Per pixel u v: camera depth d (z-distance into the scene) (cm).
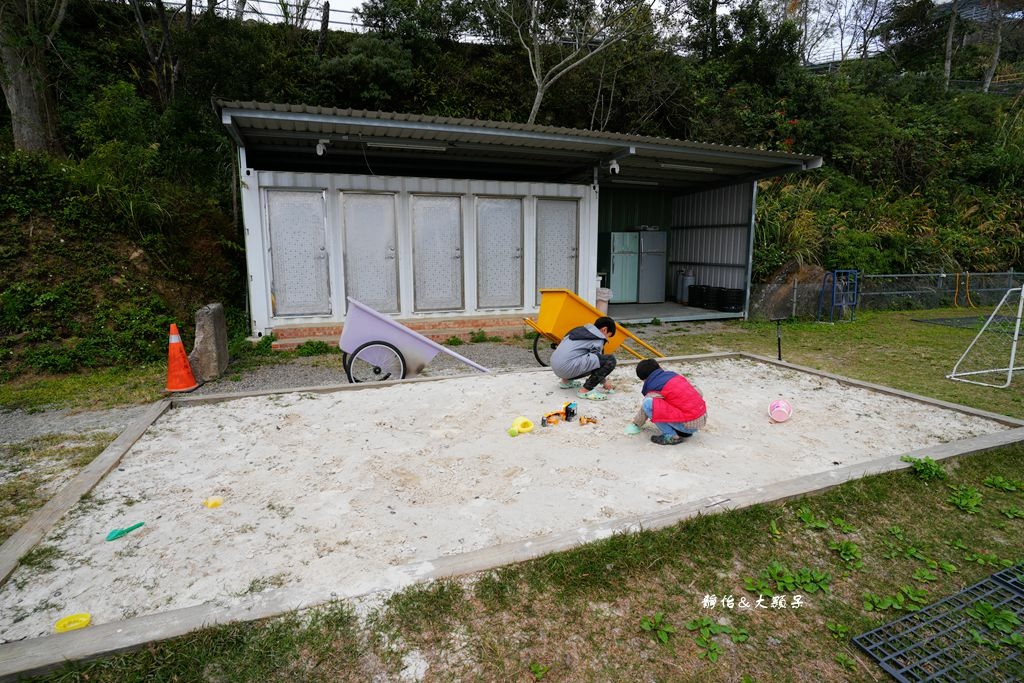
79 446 447
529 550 280
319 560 281
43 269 744
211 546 294
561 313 685
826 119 1927
